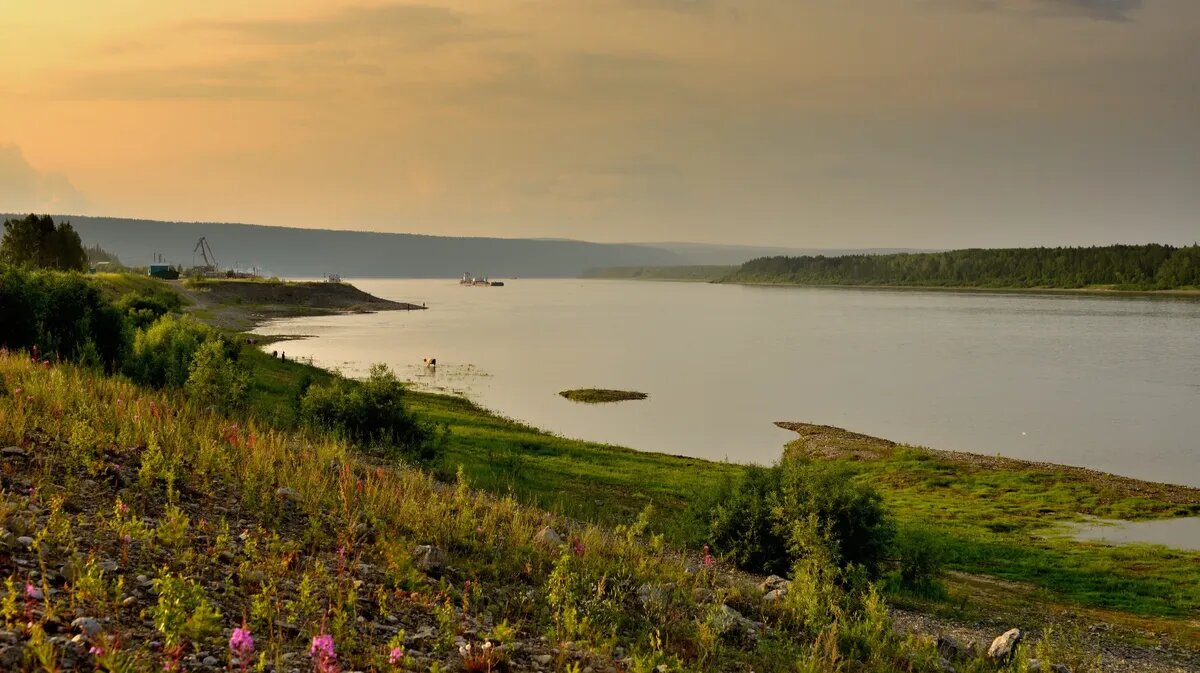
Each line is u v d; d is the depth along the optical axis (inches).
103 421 588.1
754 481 794.8
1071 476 1670.8
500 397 2687.0
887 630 474.3
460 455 1182.9
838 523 728.3
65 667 234.2
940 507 1411.2
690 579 548.7
